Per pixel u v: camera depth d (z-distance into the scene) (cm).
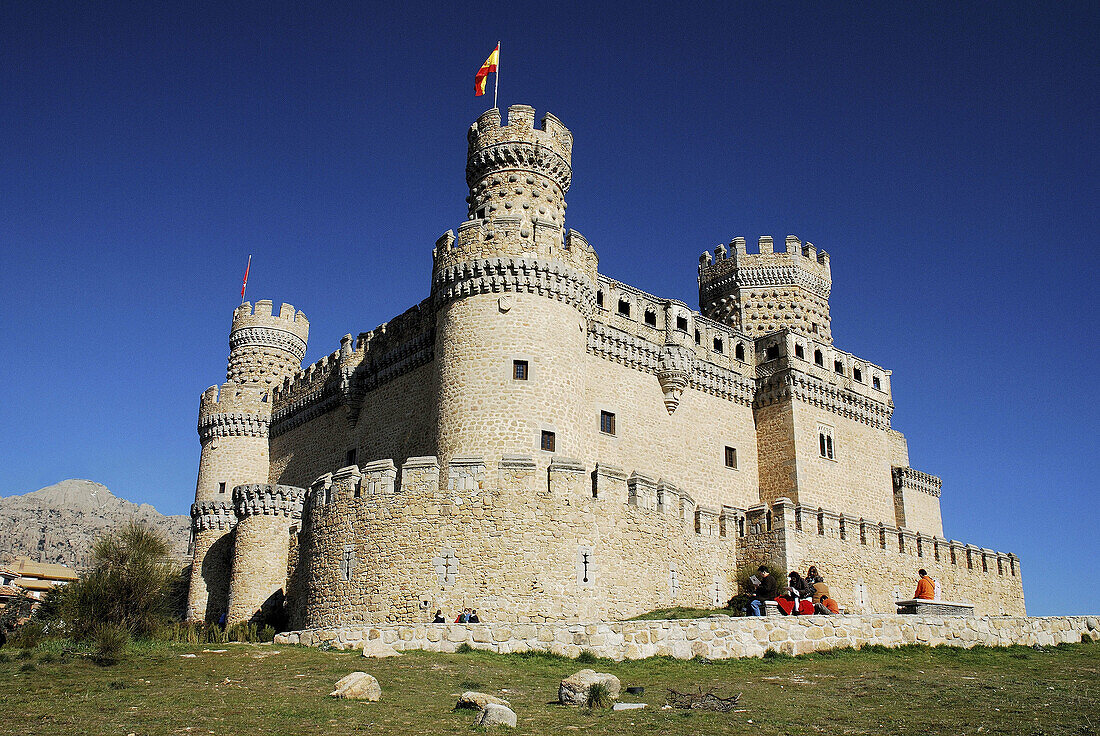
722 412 5272
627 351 4875
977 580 5331
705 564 4131
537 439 3959
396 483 3525
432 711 1822
